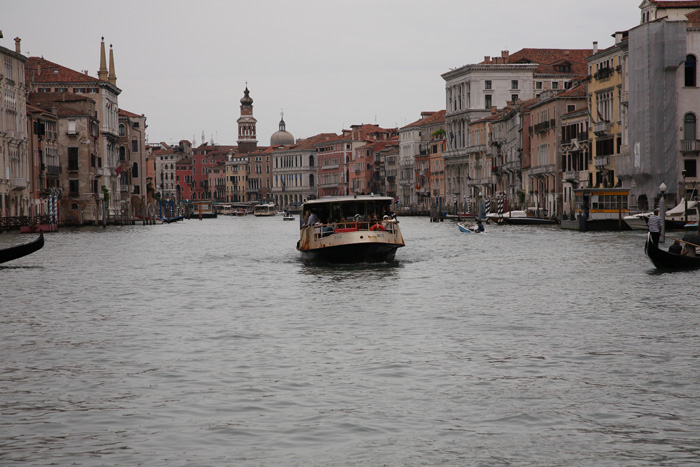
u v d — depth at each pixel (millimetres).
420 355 21359
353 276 40938
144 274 43750
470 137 175375
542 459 14016
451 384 18453
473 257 52312
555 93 129500
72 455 14289
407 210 187750
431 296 32812
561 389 18000
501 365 20172
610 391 17812
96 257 56625
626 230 85438
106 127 152125
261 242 79375
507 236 78938
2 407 17016
